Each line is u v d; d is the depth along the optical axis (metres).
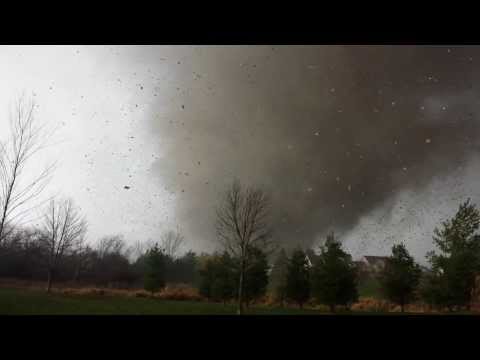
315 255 21.17
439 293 17.20
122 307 14.34
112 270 37.25
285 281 20.59
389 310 19.34
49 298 16.42
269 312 15.16
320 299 18.20
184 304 18.20
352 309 19.89
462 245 17.59
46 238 24.09
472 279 16.97
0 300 13.32
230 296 20.78
